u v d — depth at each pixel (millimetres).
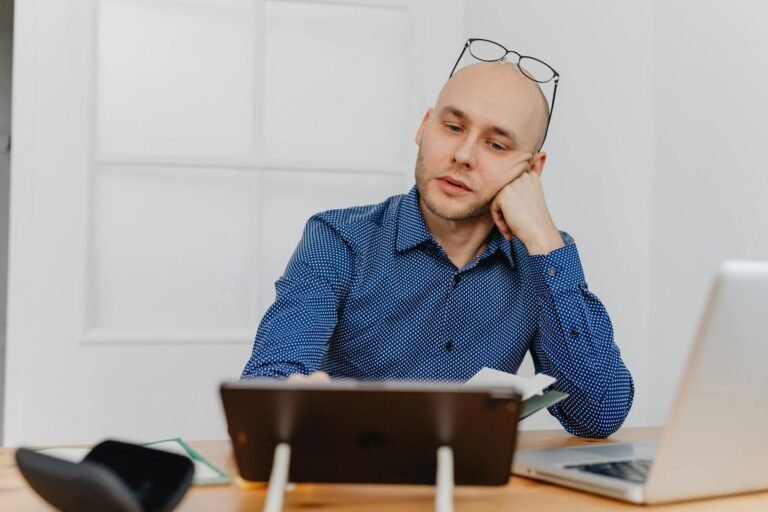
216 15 2248
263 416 846
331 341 1631
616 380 1479
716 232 2172
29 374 2084
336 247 1604
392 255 1631
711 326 818
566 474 1005
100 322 2164
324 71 2297
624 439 1446
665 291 2393
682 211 2324
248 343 2193
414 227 1633
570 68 2436
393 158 2322
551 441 1379
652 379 2436
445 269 1635
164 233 2203
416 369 1634
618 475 985
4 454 1186
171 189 2209
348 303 1604
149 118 2215
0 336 3363
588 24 2457
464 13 2318
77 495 760
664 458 880
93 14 2141
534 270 1529
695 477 913
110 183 2178
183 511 874
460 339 1644
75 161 2119
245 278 2242
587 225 2439
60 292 2100
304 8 2287
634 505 923
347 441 860
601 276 2445
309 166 2254
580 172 2441
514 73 1583
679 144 2350
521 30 2391
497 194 1564
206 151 2236
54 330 2096
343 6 2297
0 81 3490
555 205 2416
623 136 2477
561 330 1490
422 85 2291
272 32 2275
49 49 2117
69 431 2098
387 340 1622
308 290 1527
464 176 1547
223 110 2248
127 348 2131
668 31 2416
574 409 1471
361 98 2312
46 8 2117
